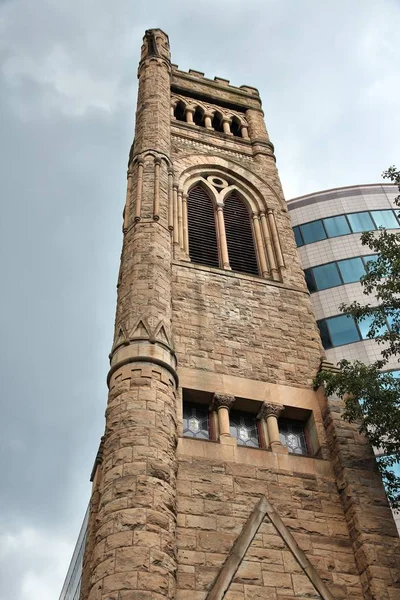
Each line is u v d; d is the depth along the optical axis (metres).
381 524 16.92
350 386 18.14
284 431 20.19
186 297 22.95
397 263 18.45
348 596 15.53
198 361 20.59
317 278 44.72
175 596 13.98
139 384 17.28
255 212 30.45
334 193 50.56
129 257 22.77
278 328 23.25
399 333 19.03
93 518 19.16
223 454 17.95
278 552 15.65
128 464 15.31
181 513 15.97
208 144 34.31
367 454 18.83
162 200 26.11
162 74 36.53
